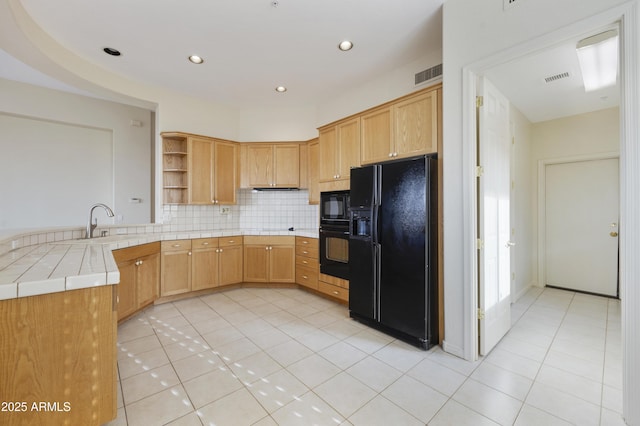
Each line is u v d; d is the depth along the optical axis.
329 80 3.52
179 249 3.47
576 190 3.89
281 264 3.94
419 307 2.31
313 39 2.65
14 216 3.79
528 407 1.63
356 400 1.68
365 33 2.57
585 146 3.72
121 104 4.44
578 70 2.56
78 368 1.31
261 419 1.53
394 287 2.48
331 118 4.09
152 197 4.79
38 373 1.23
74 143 4.19
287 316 3.01
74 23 2.38
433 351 2.28
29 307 1.21
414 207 2.34
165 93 3.77
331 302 3.46
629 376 1.46
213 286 3.72
